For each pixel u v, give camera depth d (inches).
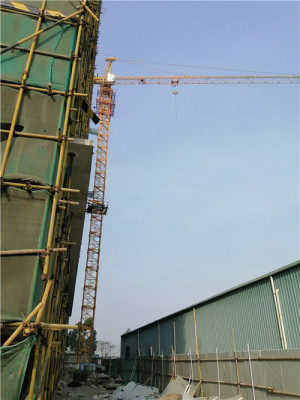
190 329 1062.4
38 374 354.6
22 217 403.5
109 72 3405.5
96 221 2733.8
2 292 364.5
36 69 502.0
